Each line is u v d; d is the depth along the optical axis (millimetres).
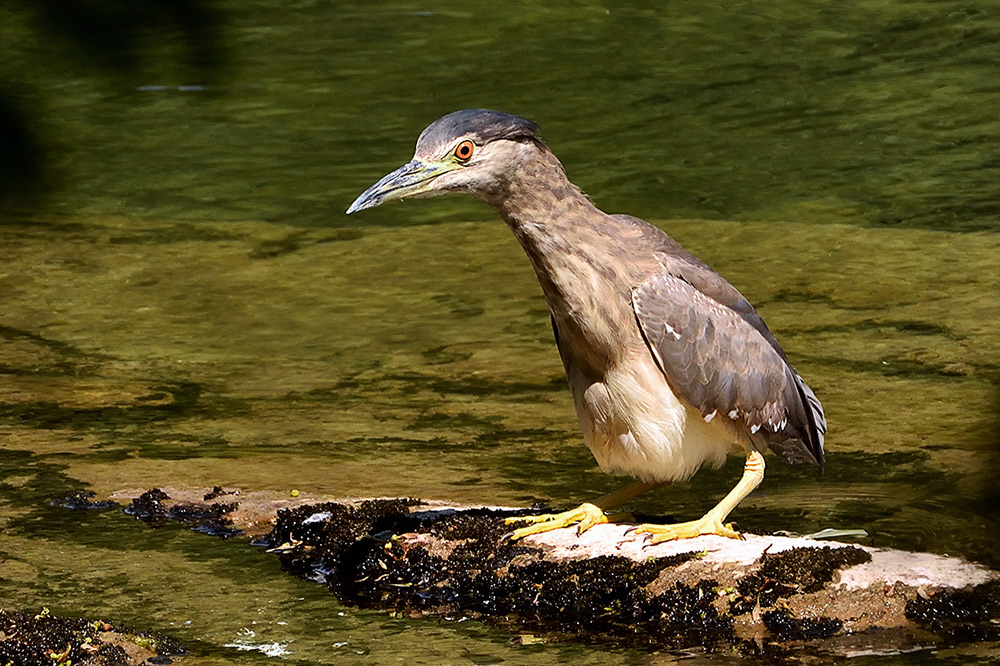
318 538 9430
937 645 7797
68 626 7906
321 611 8484
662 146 21047
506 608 8531
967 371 12742
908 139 21062
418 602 8656
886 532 9359
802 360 13164
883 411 11820
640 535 8891
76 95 24344
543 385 12836
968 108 22234
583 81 24078
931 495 10039
